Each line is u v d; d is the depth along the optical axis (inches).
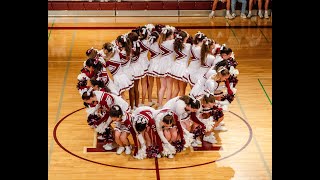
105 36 556.1
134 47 374.3
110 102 332.2
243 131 365.7
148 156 329.1
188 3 626.8
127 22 605.0
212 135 351.9
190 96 327.6
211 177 311.0
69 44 532.1
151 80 394.0
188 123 339.3
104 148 342.3
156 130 325.4
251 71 468.1
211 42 367.9
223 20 613.3
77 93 422.6
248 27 590.2
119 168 320.8
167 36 378.9
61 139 354.0
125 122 327.9
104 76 352.5
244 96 418.9
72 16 617.0
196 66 374.9
